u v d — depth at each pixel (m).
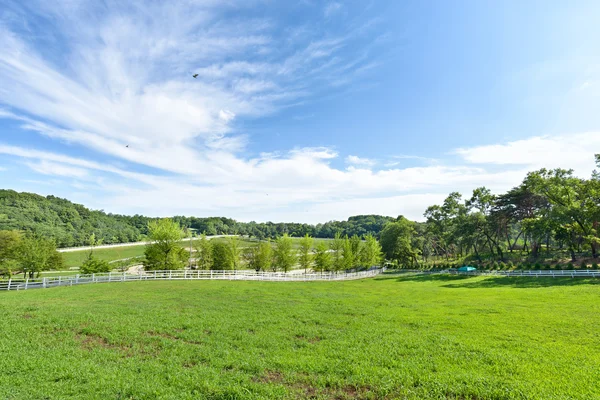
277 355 12.38
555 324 17.11
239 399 8.82
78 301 24.47
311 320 18.97
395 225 90.81
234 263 61.78
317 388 9.58
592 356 11.86
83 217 130.12
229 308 22.48
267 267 63.22
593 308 21.52
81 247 92.06
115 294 29.08
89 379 9.76
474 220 68.12
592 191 47.06
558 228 52.19
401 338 14.73
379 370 10.69
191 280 44.56
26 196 116.50
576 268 47.62
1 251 48.53
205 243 64.19
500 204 67.62
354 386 9.63
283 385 9.72
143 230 150.88
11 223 85.50
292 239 66.31
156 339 14.33
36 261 46.69
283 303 25.45
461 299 28.66
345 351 12.87
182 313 20.14
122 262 72.31
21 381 9.45
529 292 31.92
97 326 15.95
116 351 12.62
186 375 10.27
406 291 37.09
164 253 54.81
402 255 88.81
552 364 11.05
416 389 9.30
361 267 85.94
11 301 24.23
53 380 9.70
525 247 80.88
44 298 26.16
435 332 15.95
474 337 14.89
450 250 107.62
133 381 9.70
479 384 9.45
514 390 8.99
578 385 9.31
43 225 95.50
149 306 22.38
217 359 11.82
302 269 75.56
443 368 10.89
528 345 13.42
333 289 39.16
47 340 13.58
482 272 55.72
